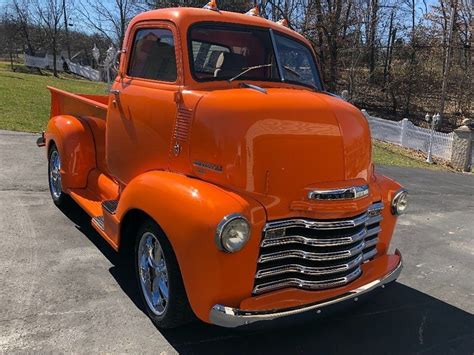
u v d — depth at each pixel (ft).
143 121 12.91
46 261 14.57
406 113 95.30
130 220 12.48
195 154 10.99
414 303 14.43
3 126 36.70
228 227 9.45
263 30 13.61
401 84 96.02
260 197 10.18
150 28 13.44
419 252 19.07
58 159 19.07
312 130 10.84
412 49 97.96
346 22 80.38
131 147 13.65
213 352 10.88
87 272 14.06
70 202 19.22
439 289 15.62
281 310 9.86
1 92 62.18
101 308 12.18
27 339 10.66
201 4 70.74
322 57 81.15
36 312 11.76
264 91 11.55
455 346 12.16
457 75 94.02
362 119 12.19
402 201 12.96
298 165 10.51
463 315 13.88
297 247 10.43
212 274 9.68
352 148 11.32
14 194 20.59
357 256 11.27
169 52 12.56
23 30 172.55
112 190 15.76
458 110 94.73
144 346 10.82
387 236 12.96
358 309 13.71
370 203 11.22
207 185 10.45
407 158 52.37
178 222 10.02
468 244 20.68
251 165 10.23
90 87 97.19
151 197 10.88
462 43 97.60
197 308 10.05
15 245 15.55
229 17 13.15
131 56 14.24
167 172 11.71
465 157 51.67
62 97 20.70
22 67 151.74
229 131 10.40
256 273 10.09
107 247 15.96
